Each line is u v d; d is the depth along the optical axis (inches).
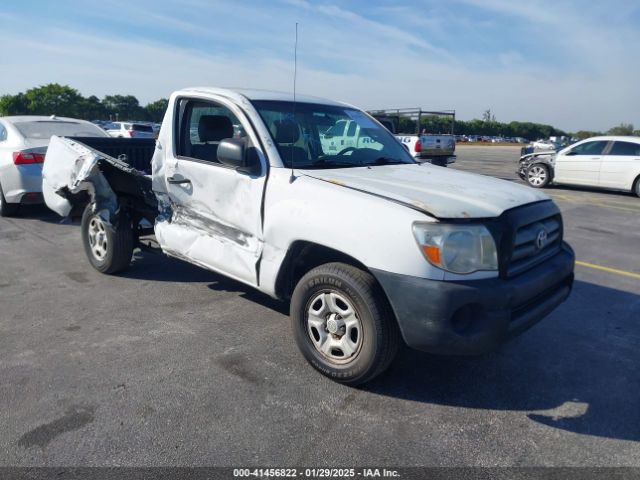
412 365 141.6
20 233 279.3
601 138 540.7
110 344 148.6
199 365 137.3
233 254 150.9
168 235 175.5
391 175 143.7
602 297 203.3
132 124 1151.0
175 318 168.4
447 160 663.8
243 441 106.0
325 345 130.6
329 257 136.3
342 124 170.9
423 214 111.8
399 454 103.5
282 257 135.0
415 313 110.3
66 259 232.8
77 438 105.3
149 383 127.4
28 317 166.7
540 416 118.8
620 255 273.1
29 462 97.8
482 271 111.6
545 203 134.8
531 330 168.9
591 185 543.8
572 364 145.3
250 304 181.9
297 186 132.5
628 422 117.3
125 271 214.2
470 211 114.4
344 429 111.2
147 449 102.5
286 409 118.0
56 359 138.6
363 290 118.2
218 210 155.5
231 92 161.0
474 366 142.3
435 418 116.6
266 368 136.7
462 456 103.6
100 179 194.1
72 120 335.3
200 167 159.5
